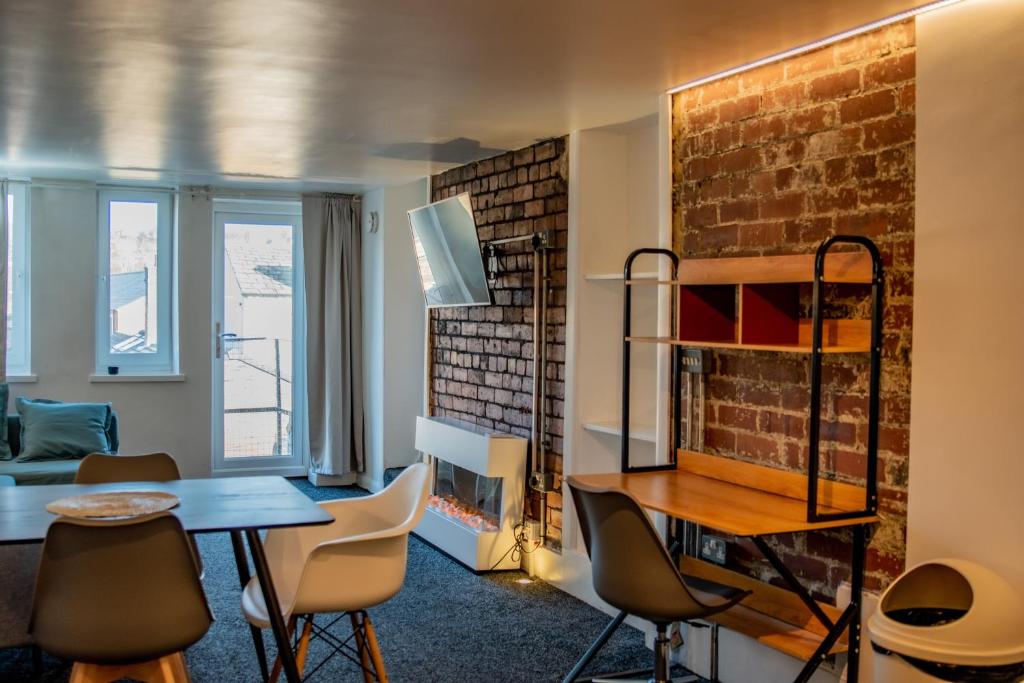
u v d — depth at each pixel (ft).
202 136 16.65
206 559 18.08
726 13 9.42
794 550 11.41
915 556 9.70
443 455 19.07
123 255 24.16
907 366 9.86
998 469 8.96
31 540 9.09
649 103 13.75
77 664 9.30
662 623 9.94
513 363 17.97
